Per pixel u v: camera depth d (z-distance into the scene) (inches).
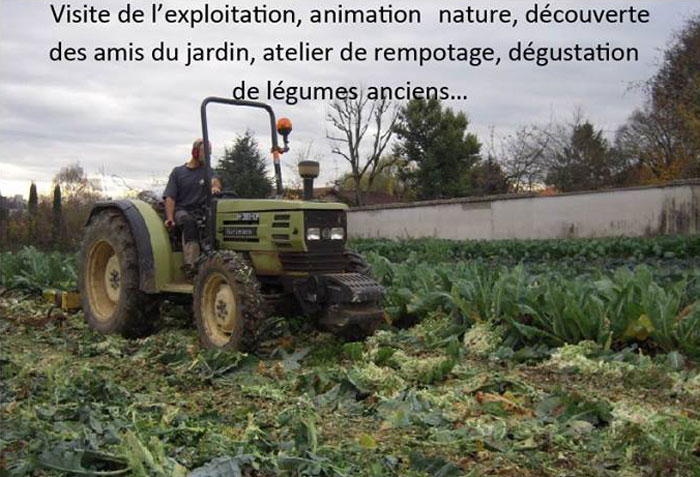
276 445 143.9
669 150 1374.3
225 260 237.9
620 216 836.0
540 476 134.3
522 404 179.0
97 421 151.9
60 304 334.3
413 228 1048.8
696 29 1139.9
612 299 246.1
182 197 279.4
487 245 682.8
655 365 214.8
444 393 188.7
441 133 1621.6
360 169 1704.0
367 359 222.7
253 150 916.0
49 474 124.8
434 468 132.8
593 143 1754.4
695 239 599.8
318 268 240.7
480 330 249.1
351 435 157.2
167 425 155.1
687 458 138.8
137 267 276.8
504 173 1781.5
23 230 921.5
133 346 260.5
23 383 187.8
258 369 215.9
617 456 143.8
